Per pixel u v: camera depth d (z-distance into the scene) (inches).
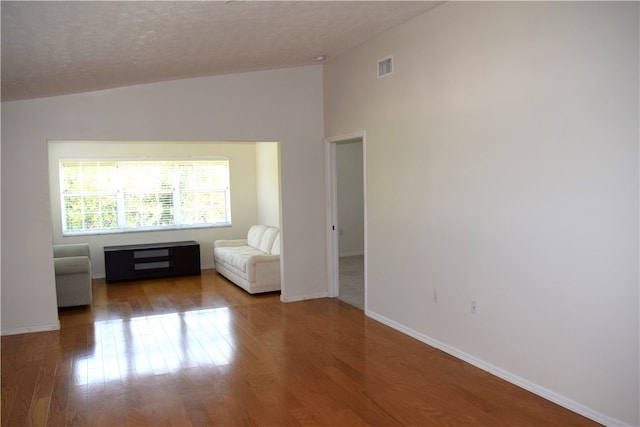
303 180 241.0
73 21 112.1
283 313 219.1
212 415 124.5
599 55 112.2
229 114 225.3
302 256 243.0
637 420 109.0
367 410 125.6
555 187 123.9
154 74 191.8
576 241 119.5
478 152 147.3
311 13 149.6
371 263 207.6
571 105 118.9
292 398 133.3
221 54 179.3
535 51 127.6
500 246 141.3
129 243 320.5
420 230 175.5
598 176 113.7
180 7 119.3
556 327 125.7
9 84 157.0
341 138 226.2
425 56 167.8
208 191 342.6
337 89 227.0
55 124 197.8
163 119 214.1
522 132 132.3
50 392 139.4
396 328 192.9
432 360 158.7
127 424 120.6
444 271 164.6
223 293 261.3
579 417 119.3
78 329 199.5
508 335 140.3
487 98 143.1
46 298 199.0
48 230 198.4
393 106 186.9
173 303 240.5
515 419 119.3
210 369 154.5
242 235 351.6
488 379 142.9
